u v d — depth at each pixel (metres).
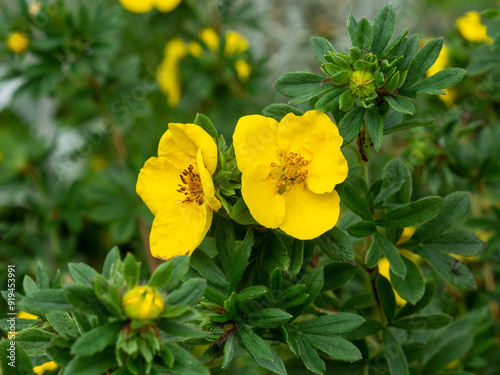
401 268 0.21
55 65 0.35
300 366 0.22
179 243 0.20
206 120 0.20
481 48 0.29
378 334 0.24
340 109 0.21
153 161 0.20
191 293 0.18
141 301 0.17
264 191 0.20
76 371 0.17
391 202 0.23
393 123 0.22
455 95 0.33
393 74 0.20
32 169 0.38
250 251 0.20
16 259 0.34
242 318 0.20
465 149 0.31
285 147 0.20
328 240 0.20
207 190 0.19
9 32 0.34
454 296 0.32
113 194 0.37
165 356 0.17
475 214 0.32
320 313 0.22
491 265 0.32
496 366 0.31
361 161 0.22
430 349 0.28
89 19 0.35
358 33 0.20
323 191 0.20
